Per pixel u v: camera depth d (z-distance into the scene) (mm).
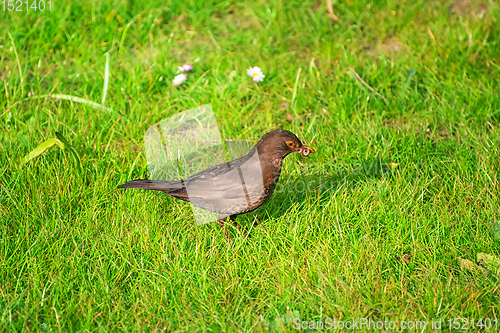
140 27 14523
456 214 8531
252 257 8070
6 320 6859
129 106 11742
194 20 15133
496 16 14352
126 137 10672
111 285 7520
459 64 12680
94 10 14883
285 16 15141
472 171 9477
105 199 8984
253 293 7605
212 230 8672
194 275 7762
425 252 7961
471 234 8297
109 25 14461
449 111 11289
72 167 9500
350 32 14492
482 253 7742
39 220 8469
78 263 7730
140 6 15359
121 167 9727
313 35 14438
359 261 7742
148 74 12570
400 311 7023
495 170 9375
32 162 9430
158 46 14023
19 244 7891
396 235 8289
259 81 12133
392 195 9000
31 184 8977
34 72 12672
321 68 12977
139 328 6832
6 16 14516
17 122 10664
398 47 14031
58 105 11531
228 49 13977
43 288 7324
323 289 7367
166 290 7477
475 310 6918
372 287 7395
